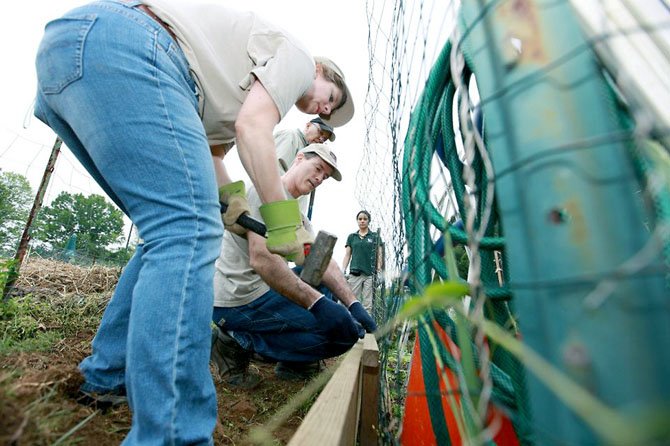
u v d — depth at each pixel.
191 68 1.19
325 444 0.66
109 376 1.17
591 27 0.42
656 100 0.39
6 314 2.33
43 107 1.20
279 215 1.32
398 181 1.08
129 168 0.97
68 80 1.01
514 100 0.46
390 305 1.42
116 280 4.46
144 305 0.88
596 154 0.40
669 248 0.38
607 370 0.36
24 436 0.68
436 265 0.79
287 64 1.26
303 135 3.60
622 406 0.35
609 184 0.39
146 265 0.93
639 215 0.38
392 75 1.14
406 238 0.97
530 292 0.42
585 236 0.39
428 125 0.80
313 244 1.38
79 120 1.01
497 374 0.72
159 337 0.86
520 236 0.43
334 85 1.75
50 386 1.05
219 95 1.26
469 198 0.45
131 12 1.07
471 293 0.40
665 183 0.36
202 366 0.91
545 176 0.42
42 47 1.07
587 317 0.38
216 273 2.33
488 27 0.49
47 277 4.18
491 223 0.87
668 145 0.37
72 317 2.73
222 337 2.28
